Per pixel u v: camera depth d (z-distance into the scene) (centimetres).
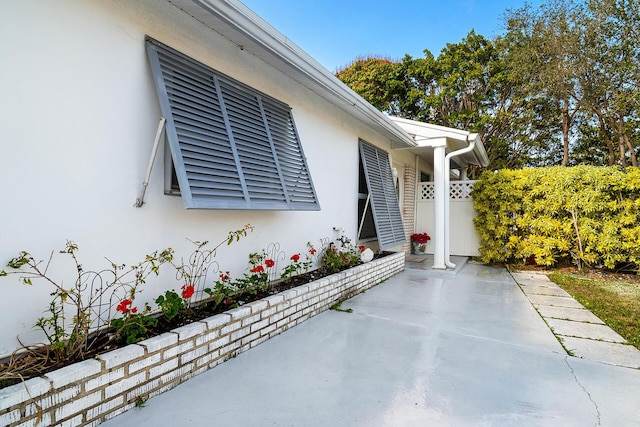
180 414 213
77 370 186
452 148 894
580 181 724
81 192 240
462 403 237
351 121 634
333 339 346
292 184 421
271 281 428
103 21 252
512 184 793
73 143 235
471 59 1596
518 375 280
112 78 258
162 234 299
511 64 1366
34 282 216
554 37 1135
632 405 238
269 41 331
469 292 559
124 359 210
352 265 554
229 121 346
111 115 258
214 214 350
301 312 392
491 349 332
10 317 206
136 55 276
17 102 206
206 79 334
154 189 292
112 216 260
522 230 804
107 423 200
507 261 859
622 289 591
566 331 384
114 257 262
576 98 1190
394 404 234
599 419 221
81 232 241
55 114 224
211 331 274
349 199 627
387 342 343
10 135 204
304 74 403
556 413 227
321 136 536
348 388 253
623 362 307
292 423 210
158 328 263
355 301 492
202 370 267
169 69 297
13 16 203
